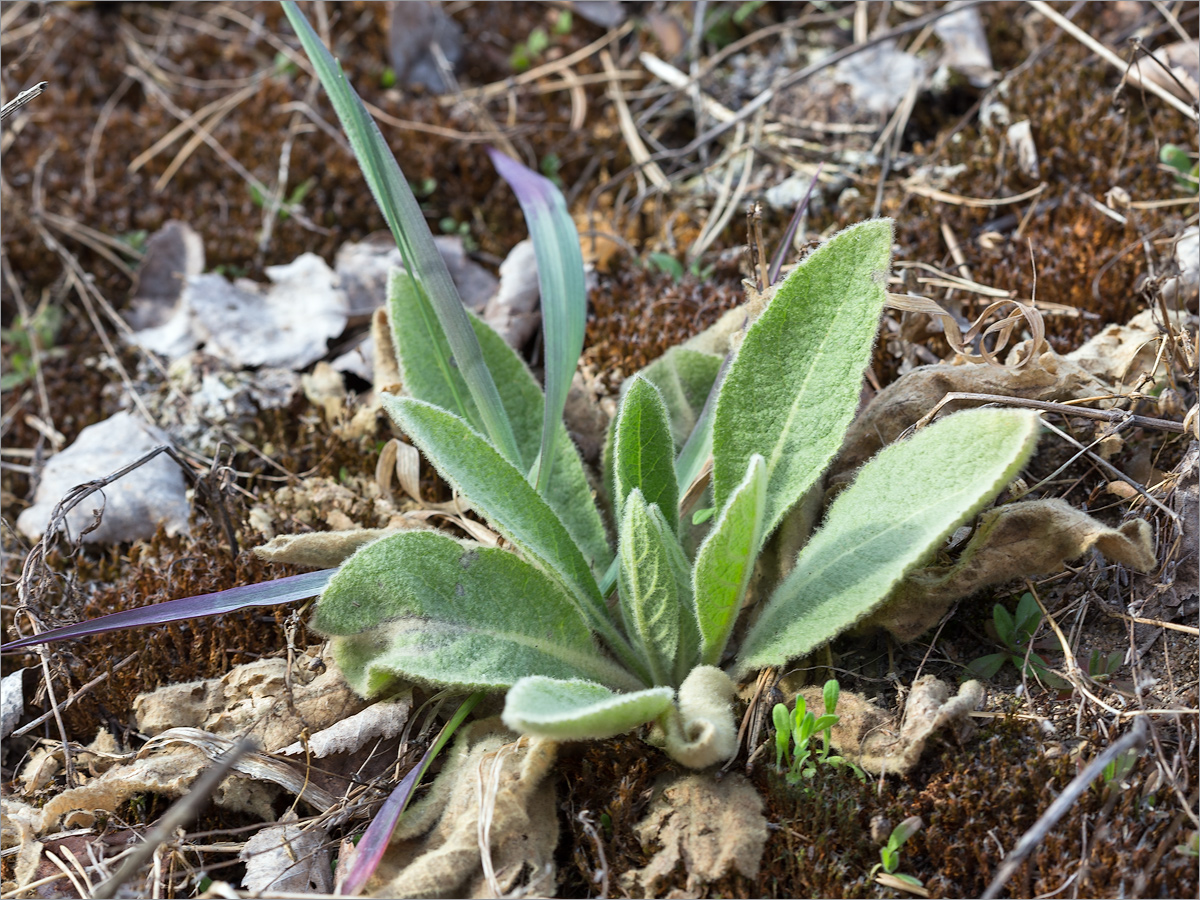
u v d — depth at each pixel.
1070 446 0.68
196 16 1.06
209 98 0.98
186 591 0.69
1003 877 0.55
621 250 0.84
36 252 0.89
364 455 0.75
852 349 0.64
